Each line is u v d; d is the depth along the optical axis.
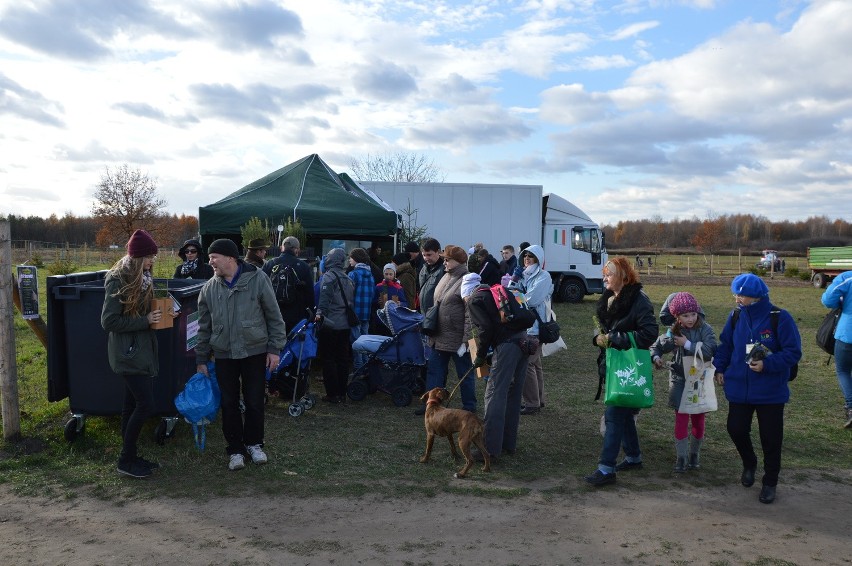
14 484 4.96
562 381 9.38
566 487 5.14
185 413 5.46
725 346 5.19
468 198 19.78
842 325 7.24
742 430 5.04
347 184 14.91
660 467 5.69
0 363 5.71
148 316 4.97
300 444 6.07
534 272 7.25
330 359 7.69
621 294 5.09
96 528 4.25
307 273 7.47
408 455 5.88
